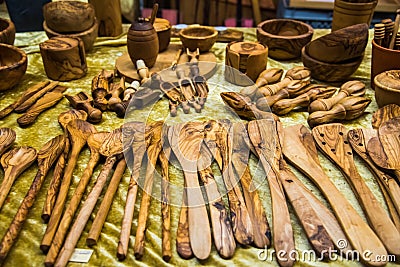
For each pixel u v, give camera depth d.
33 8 1.47
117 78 1.12
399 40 1.02
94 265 0.61
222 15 2.12
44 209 0.67
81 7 1.21
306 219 0.65
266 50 1.06
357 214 0.66
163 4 2.11
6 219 0.68
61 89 1.05
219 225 0.65
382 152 0.79
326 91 0.99
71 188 0.74
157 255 0.62
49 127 0.92
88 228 0.66
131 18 1.76
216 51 1.28
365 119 0.95
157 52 1.11
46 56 1.05
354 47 1.01
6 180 0.74
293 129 0.87
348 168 0.77
